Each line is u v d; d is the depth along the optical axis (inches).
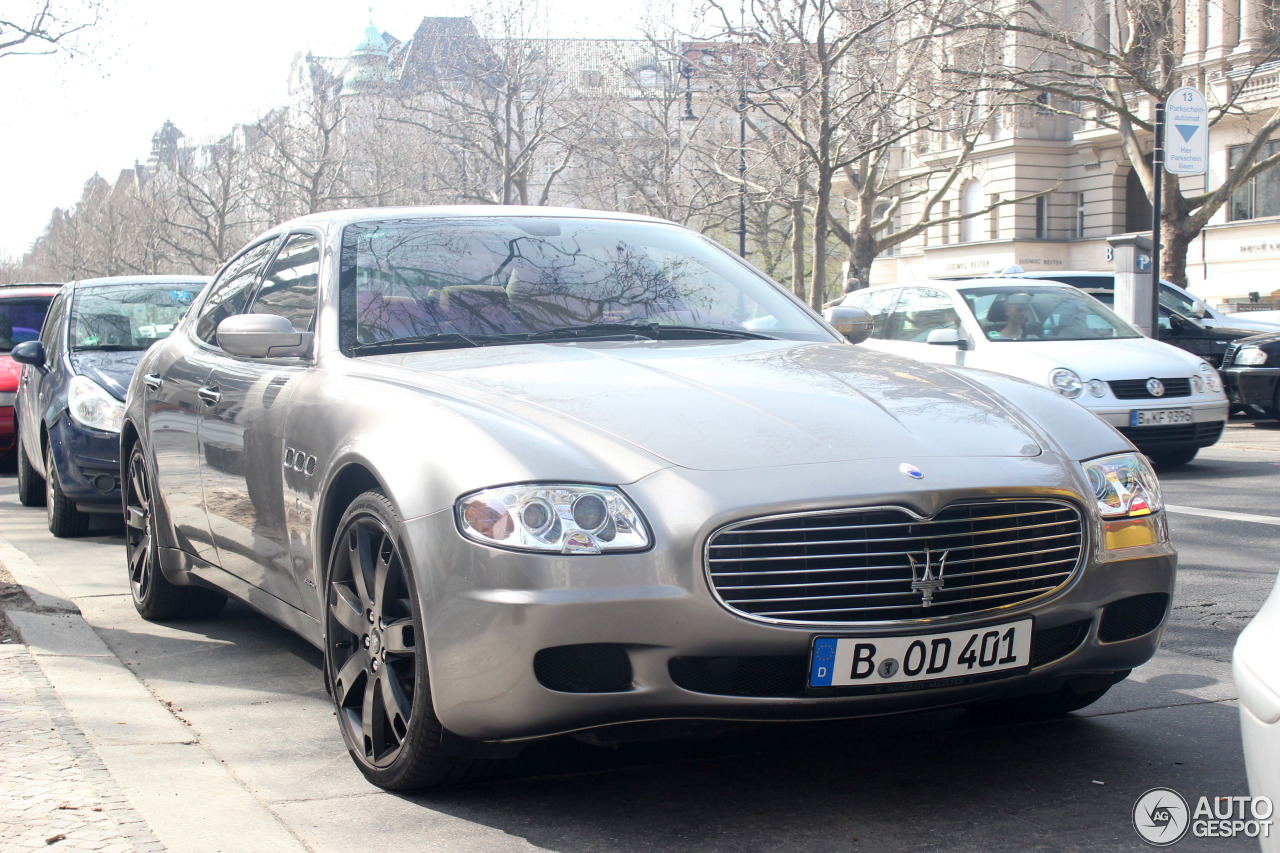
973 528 119.3
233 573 178.2
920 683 116.9
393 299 161.3
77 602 231.8
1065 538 124.4
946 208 1836.9
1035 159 1738.4
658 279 175.8
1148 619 131.3
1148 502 132.0
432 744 121.0
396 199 2000.5
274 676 179.6
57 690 161.5
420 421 127.2
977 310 437.1
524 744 119.7
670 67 1362.0
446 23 1710.1
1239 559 261.9
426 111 1754.4
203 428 183.0
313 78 2241.6
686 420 124.8
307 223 187.5
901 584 116.0
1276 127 896.3
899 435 124.7
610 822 120.5
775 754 139.6
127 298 360.8
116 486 305.0
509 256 172.9
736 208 1363.2
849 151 1043.3
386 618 127.7
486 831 118.6
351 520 132.8
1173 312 612.4
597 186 1569.9
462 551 115.3
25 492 381.4
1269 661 82.0
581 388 133.0
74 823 111.3
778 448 120.1
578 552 112.0
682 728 115.8
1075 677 136.9
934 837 116.4
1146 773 132.9
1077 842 114.9
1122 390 391.9
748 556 113.3
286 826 120.0
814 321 179.0
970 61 986.1
